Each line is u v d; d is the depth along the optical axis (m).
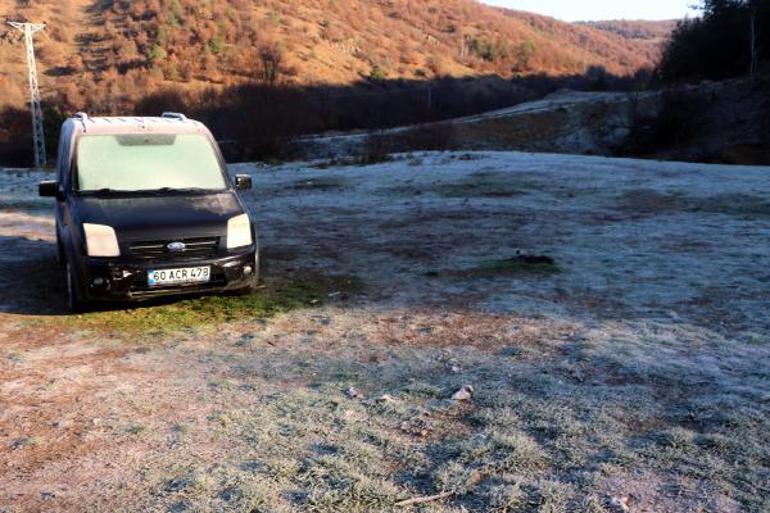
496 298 6.99
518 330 5.90
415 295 7.24
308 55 140.25
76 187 7.10
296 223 12.38
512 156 23.88
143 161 7.42
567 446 3.75
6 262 9.27
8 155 70.75
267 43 132.50
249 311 6.77
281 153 47.84
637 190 15.52
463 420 4.13
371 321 6.36
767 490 3.25
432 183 17.50
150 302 7.11
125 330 6.22
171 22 140.25
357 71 141.88
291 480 3.48
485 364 5.09
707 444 3.71
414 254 9.43
